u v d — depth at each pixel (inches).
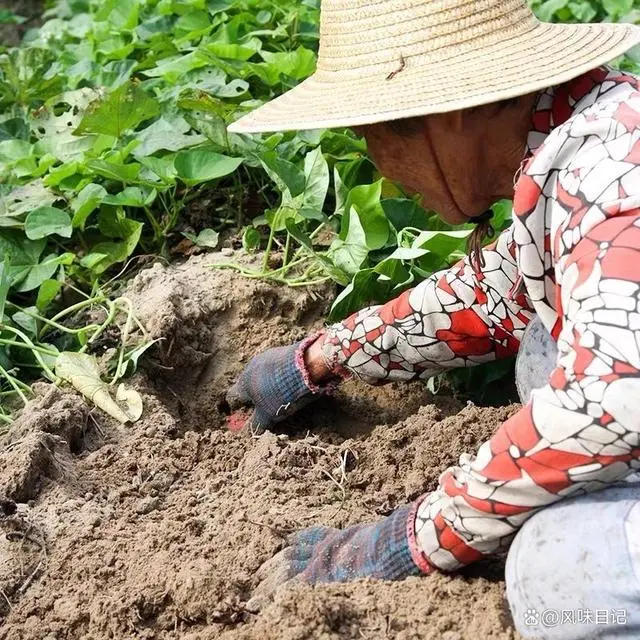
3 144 74.9
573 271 36.3
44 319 64.7
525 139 41.4
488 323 53.7
